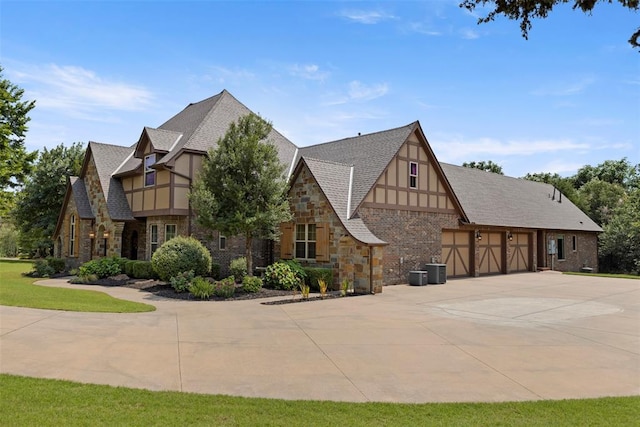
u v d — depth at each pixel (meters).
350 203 18.72
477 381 6.51
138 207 22.09
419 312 12.28
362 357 7.61
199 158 20.16
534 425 4.93
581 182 57.12
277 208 16.72
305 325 10.21
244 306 12.84
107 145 25.48
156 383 6.02
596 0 5.07
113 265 19.88
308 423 4.84
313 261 18.62
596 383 6.52
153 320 10.28
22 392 5.38
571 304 14.26
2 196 29.75
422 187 21.50
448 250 23.31
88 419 4.68
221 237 20.28
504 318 11.56
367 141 22.45
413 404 5.52
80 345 7.72
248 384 6.14
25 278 20.53
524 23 5.52
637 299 15.59
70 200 25.66
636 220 34.06
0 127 27.77
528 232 28.56
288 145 25.94
